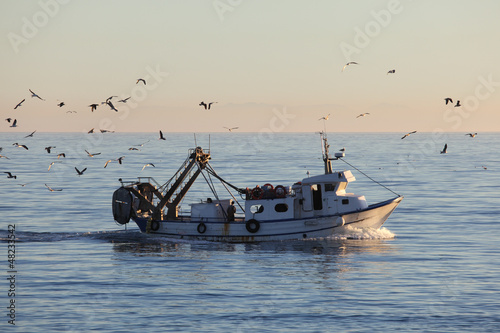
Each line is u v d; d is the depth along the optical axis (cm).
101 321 9656
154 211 16362
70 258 13988
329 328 9362
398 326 9450
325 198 15688
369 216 15838
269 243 15438
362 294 11025
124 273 12575
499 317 9812
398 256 14112
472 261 13638
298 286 11550
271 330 9294
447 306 10350
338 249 14812
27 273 12575
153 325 9500
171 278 12175
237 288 11450
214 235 15762
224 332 9238
